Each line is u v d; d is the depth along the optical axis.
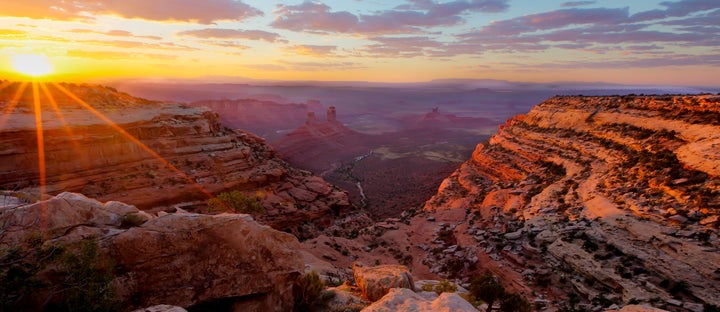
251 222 13.69
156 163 59.97
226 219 13.24
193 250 12.23
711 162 34.22
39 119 51.69
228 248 12.84
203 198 59.75
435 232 50.94
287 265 13.93
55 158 50.78
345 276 30.20
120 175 55.44
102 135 55.41
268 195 67.81
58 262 9.91
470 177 77.12
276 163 80.94
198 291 11.88
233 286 12.52
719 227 27.75
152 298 11.15
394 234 52.69
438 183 124.69
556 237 36.38
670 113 51.28
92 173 53.16
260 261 13.32
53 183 49.75
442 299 10.02
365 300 15.98
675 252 27.61
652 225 31.09
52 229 10.79
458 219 55.62
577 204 41.69
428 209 69.50
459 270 38.19
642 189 37.50
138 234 11.55
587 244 32.84
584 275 30.36
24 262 9.51
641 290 26.22
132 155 58.09
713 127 41.66
